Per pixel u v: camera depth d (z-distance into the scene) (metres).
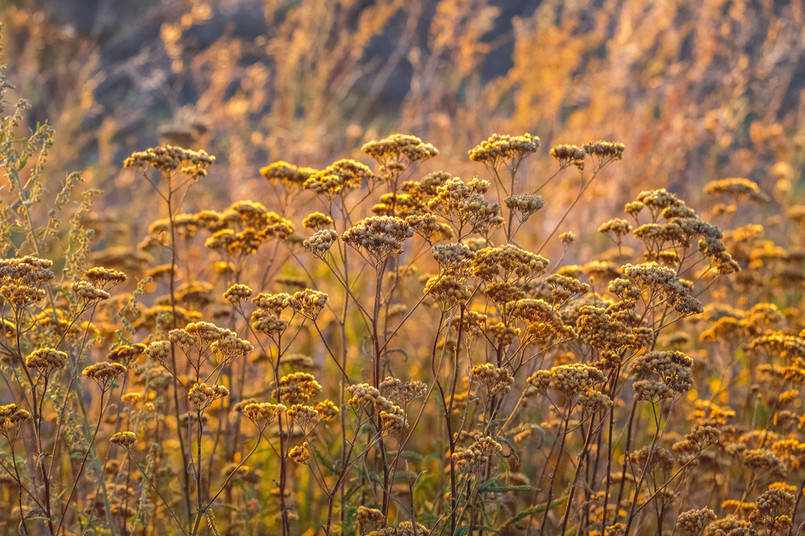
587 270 4.46
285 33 9.34
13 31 9.92
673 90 8.73
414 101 9.09
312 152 7.96
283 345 5.49
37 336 3.55
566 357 4.23
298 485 4.74
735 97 8.55
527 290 4.01
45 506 3.35
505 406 4.26
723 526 3.24
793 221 7.48
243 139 8.71
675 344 4.91
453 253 3.04
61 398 3.53
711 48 8.77
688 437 3.46
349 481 3.81
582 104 9.67
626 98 9.23
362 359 5.68
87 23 13.52
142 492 3.53
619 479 3.94
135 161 3.76
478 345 4.33
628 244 7.74
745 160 8.53
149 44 13.59
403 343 5.89
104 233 6.18
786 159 8.40
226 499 4.27
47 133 3.67
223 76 9.02
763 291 6.23
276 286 5.78
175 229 4.95
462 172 7.73
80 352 3.59
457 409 4.07
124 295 4.80
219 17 13.27
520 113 8.62
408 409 5.25
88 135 8.91
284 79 8.80
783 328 5.71
